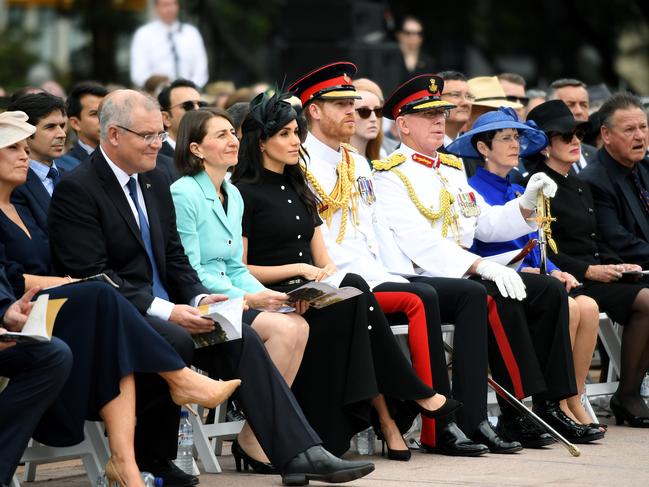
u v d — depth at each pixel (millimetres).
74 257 21953
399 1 91125
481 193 30438
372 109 31953
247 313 23406
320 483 21938
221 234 24391
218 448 26250
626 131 32219
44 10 88688
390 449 24688
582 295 29156
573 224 31328
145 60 47312
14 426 19203
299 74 48375
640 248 31922
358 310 24000
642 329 29859
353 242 27312
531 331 27531
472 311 26016
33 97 26469
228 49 80812
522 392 26578
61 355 19375
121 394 20031
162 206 23312
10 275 21453
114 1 83250
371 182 28109
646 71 96750
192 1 73875
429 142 28859
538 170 31859
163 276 22984
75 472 24922
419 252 27891
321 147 27547
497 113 30406
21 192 23438
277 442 21422
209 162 24406
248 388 21609
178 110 33188
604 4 94250
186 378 20312
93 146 30266
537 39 95688
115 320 20031
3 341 18734
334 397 23844
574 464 24031
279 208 25500
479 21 93500
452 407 24609
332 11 48250
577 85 39875
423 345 25250
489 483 21875
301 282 24984
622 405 29906
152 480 20750
